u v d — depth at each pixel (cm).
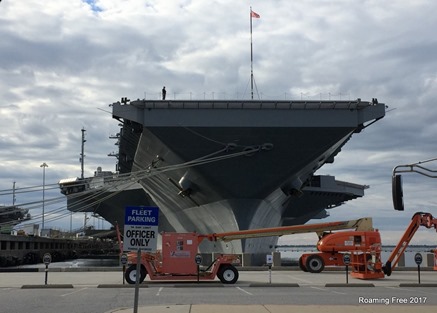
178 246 2300
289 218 5625
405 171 1080
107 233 11712
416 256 2292
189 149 3109
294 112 2953
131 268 2278
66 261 8119
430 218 2609
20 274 3028
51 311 1409
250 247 3469
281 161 3170
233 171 3228
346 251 2984
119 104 2952
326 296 1780
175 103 2941
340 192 5359
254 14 3672
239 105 2942
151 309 1372
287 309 1362
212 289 2077
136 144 3734
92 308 1475
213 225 3781
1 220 6231
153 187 4222
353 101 2933
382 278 2609
